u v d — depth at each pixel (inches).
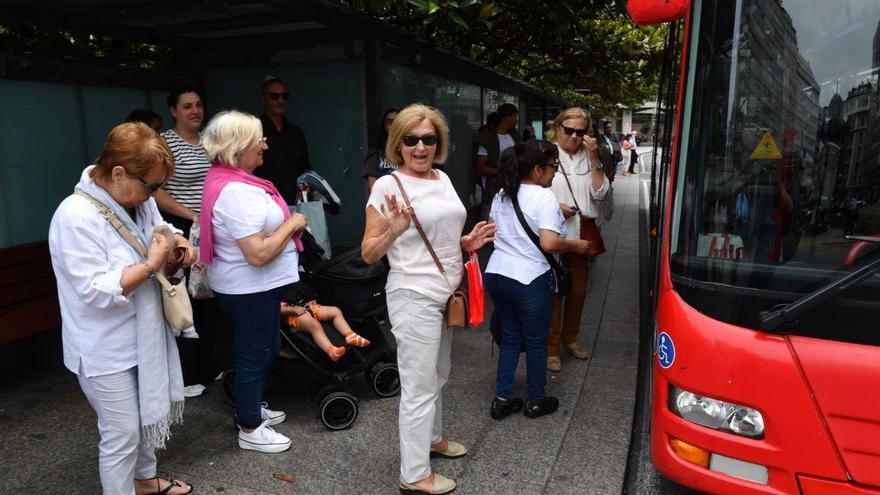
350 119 258.7
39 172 212.4
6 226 203.2
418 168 114.7
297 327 147.9
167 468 132.6
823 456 91.1
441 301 115.5
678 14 112.6
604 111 1051.9
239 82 266.4
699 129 106.2
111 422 105.2
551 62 499.8
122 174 99.1
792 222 100.2
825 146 99.7
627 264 332.2
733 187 103.2
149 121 217.0
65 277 99.6
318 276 155.3
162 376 108.7
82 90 224.8
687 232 105.3
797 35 101.3
